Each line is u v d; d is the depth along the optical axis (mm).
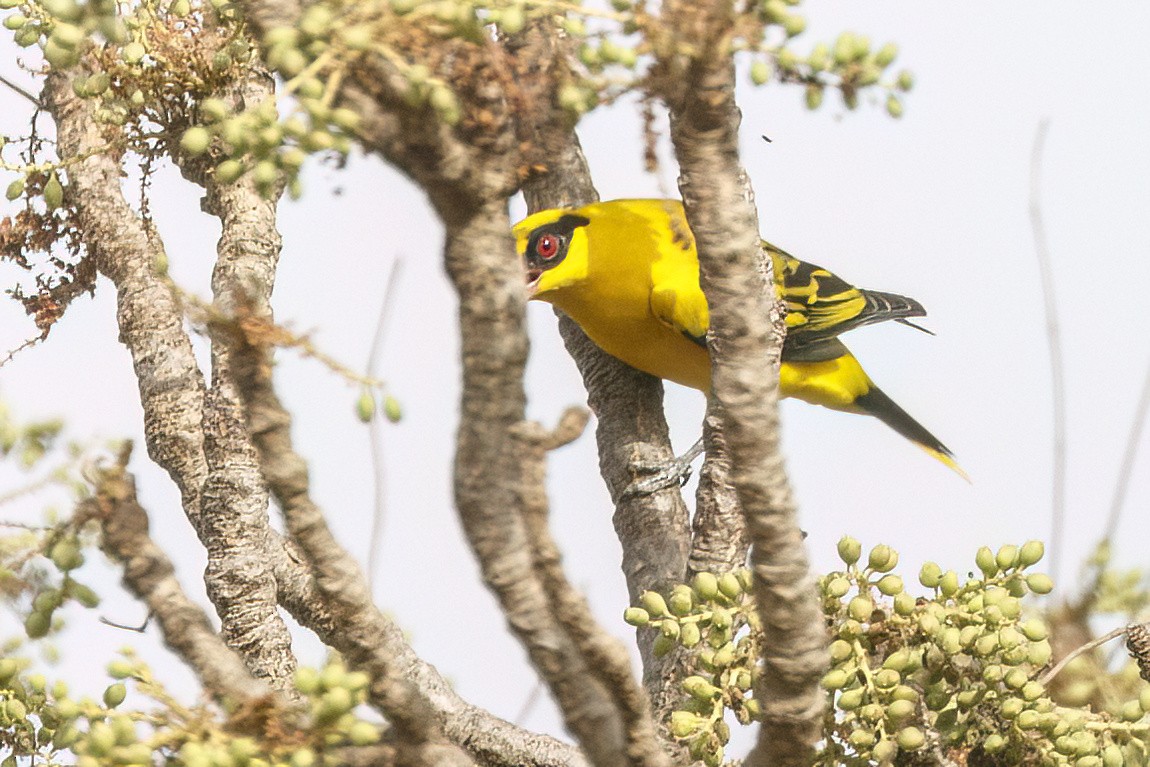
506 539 3215
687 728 4293
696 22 3316
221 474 5809
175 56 5875
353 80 2889
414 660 5375
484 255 3035
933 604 4426
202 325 3268
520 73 3289
